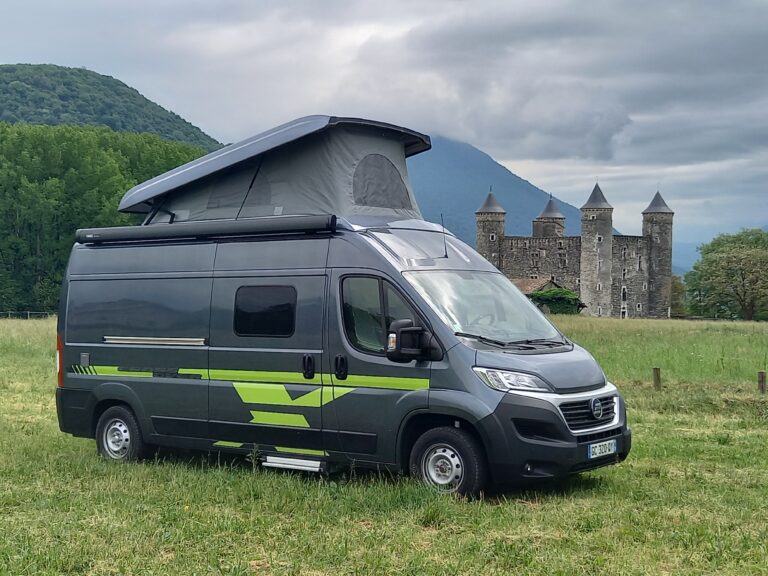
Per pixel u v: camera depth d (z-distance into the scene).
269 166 11.01
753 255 109.69
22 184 78.56
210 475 9.96
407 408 9.05
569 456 8.63
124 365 11.27
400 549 7.23
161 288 11.01
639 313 120.25
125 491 9.30
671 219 122.31
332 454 9.59
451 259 10.05
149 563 6.99
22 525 8.09
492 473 8.68
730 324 48.50
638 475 10.09
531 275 116.81
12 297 79.56
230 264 10.49
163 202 11.66
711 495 9.07
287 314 9.94
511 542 7.37
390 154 11.29
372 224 10.01
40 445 11.91
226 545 7.44
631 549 7.22
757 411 15.15
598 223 113.56
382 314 9.36
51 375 20.33
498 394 8.66
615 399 9.44
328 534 7.68
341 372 9.48
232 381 10.30
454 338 8.97
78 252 11.95
